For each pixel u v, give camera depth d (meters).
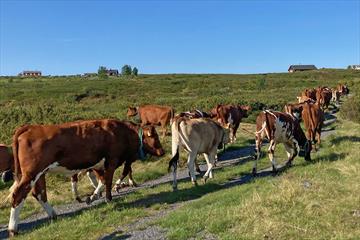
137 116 24.83
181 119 14.01
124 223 10.32
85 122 12.20
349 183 11.31
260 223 8.69
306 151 15.95
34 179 10.91
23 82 94.94
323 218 8.79
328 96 36.56
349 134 21.98
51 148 11.09
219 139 14.95
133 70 128.62
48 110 30.88
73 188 13.29
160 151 14.27
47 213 11.70
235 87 79.81
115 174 16.55
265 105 36.62
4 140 20.73
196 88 78.50
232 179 14.87
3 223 11.69
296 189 10.51
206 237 8.48
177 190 13.48
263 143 22.56
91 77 117.00
